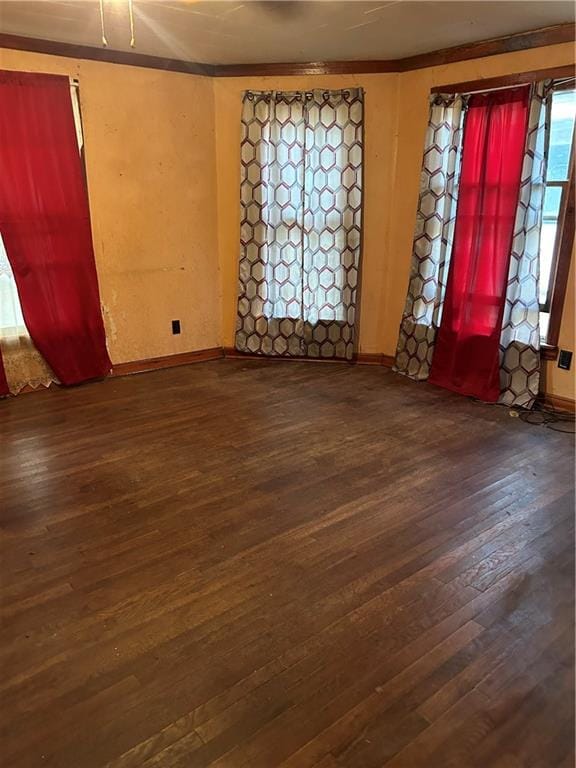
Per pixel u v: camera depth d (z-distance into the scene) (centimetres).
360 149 441
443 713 158
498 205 378
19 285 389
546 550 231
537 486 282
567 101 351
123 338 455
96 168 412
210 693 165
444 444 330
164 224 455
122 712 159
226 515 256
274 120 443
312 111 438
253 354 502
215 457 313
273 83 444
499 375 393
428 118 413
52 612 197
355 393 416
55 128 385
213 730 153
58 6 306
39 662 176
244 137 451
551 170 367
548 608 199
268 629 189
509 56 364
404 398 406
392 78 431
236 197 475
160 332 473
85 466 303
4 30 348
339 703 162
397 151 445
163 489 279
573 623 192
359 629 189
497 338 388
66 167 395
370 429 351
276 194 458
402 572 218
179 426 355
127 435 342
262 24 337
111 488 280
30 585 211
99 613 197
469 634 187
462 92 391
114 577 215
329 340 484
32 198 383
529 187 360
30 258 391
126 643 183
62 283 409
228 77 448
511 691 166
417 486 282
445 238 412
